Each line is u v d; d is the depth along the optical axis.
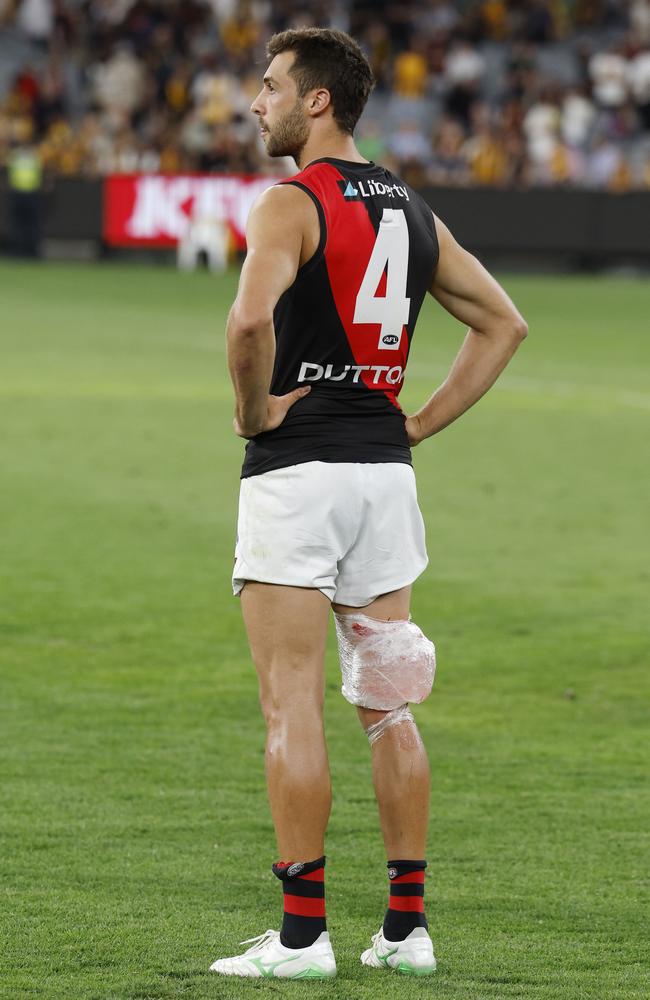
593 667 24.39
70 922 14.48
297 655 13.19
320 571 13.14
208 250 119.12
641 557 32.31
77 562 30.80
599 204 114.50
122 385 58.81
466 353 14.31
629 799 18.53
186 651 24.94
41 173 120.56
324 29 13.57
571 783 19.11
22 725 21.03
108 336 75.94
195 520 35.22
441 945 14.14
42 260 122.19
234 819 17.55
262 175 119.56
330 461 13.14
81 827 17.19
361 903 15.22
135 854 16.38
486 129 125.88
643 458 45.25
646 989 13.13
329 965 13.20
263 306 12.48
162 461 42.81
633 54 132.50
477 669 24.19
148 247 120.31
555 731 21.28
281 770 13.10
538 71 137.12
